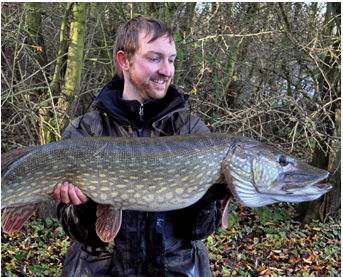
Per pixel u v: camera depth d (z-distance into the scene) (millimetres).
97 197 1536
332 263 4164
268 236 4668
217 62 5379
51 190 1547
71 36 4152
